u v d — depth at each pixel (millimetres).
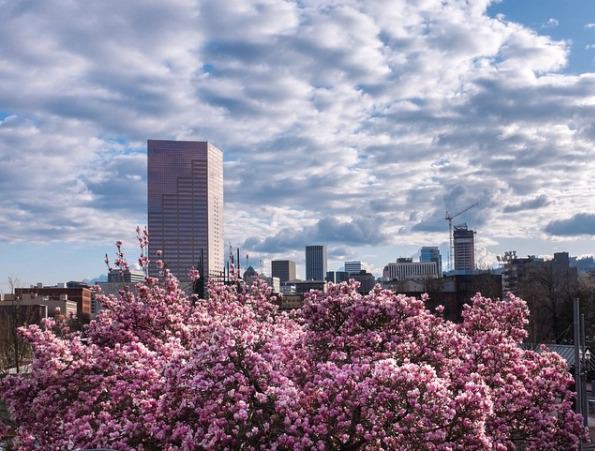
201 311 25312
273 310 28266
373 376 13719
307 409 14406
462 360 19047
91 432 15203
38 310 79312
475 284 116062
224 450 13188
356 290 20875
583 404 26875
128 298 23984
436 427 13633
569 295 94500
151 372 16328
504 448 16516
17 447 17812
